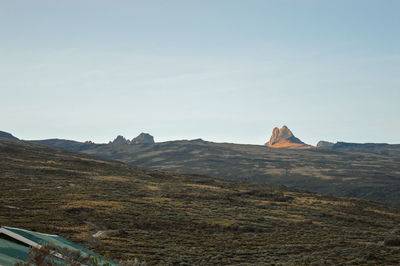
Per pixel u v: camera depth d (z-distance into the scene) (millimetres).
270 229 92188
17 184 116062
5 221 72312
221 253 68625
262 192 146625
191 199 121875
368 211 129500
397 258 69438
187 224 90125
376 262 65875
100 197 109188
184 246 72250
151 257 62000
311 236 87562
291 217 108188
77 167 166625
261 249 73438
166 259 61688
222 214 104000
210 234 84125
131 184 138625
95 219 85188
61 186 121250
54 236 35812
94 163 187125
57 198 101688
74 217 85250
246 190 152875
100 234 75062
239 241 79188
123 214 92062
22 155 182250
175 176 183375
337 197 163250
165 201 113688
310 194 164250
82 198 105188
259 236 85000
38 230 69625
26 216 80125
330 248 76625
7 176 127188
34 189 111375
